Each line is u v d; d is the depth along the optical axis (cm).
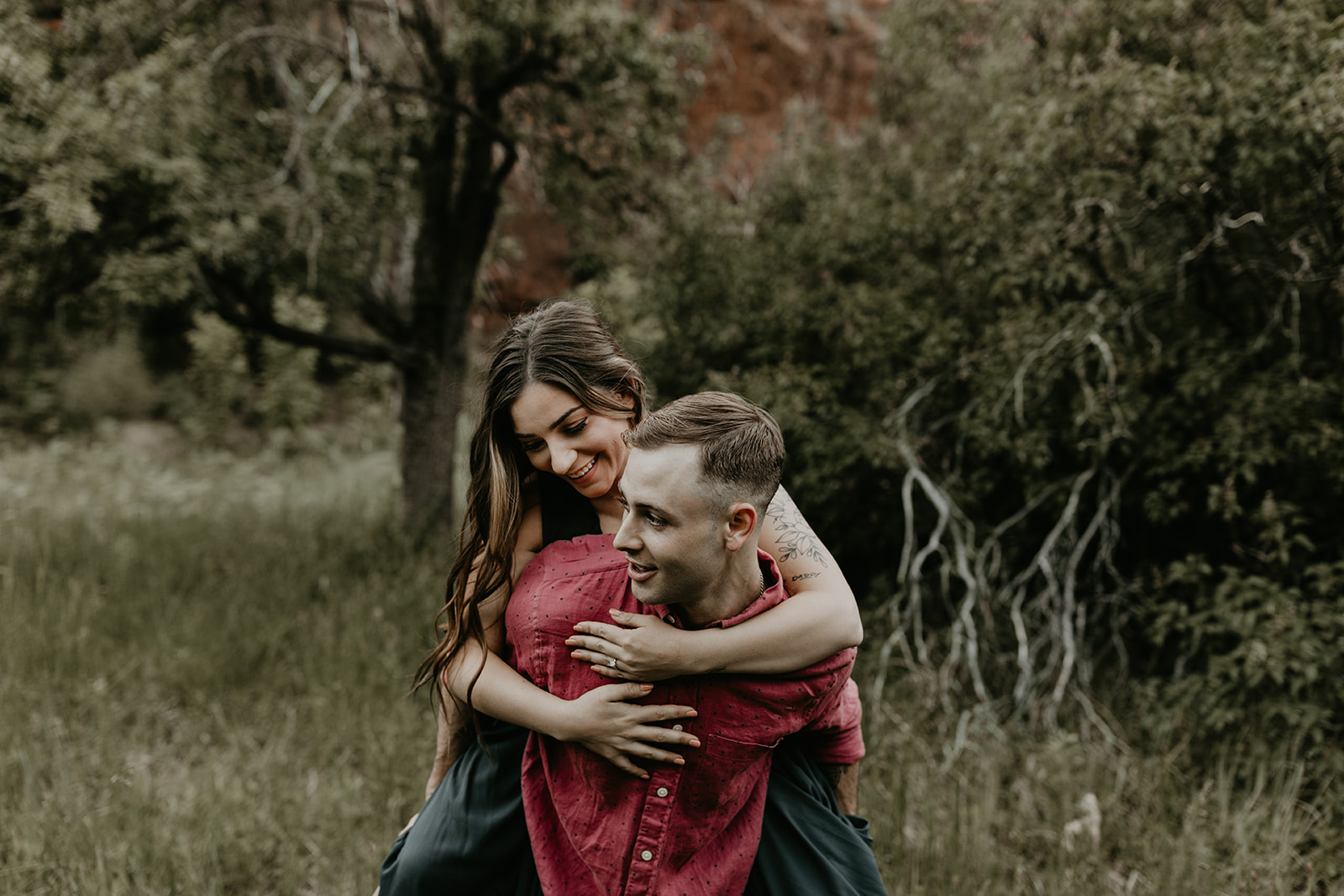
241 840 278
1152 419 411
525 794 135
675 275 633
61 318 598
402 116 640
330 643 447
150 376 1340
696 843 128
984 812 299
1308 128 340
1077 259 432
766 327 570
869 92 692
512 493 135
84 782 309
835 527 541
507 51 584
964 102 598
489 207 671
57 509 728
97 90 511
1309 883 258
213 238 543
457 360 687
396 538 648
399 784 320
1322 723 328
